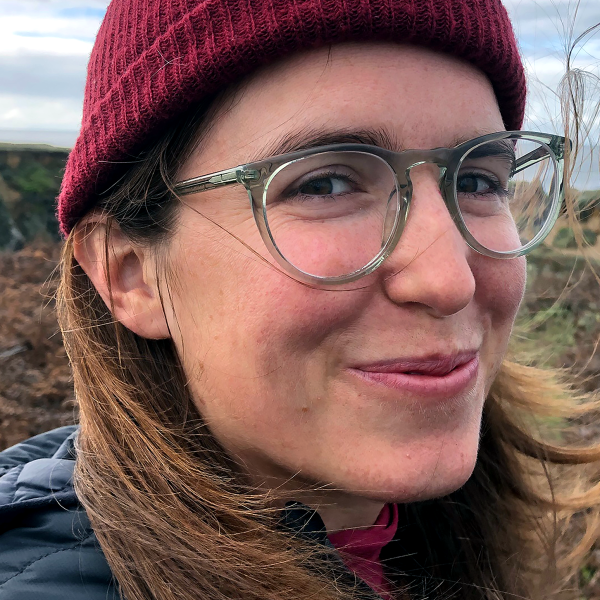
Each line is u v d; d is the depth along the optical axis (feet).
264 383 0.77
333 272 0.74
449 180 0.76
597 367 2.67
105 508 0.80
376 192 0.75
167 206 0.80
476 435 0.83
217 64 0.72
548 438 1.57
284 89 0.73
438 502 1.14
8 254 6.25
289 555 0.79
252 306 0.75
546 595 1.23
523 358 1.56
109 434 0.86
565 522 1.33
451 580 1.10
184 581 0.76
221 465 0.84
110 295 0.86
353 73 0.72
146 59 0.76
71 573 0.77
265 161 0.73
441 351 0.77
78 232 0.89
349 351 0.76
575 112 0.96
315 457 0.79
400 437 0.78
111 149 0.80
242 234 0.75
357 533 0.94
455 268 0.74
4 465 1.02
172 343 0.87
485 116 0.79
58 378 3.19
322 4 0.69
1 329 3.81
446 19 0.72
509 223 0.87
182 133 0.77
